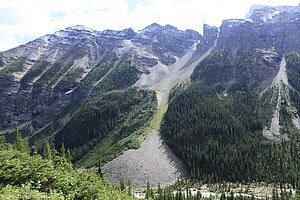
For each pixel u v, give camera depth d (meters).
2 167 39.50
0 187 35.78
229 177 189.38
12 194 32.62
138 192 176.88
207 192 171.75
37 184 37.94
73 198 38.53
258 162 195.88
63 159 67.19
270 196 157.50
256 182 182.00
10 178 38.22
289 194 149.75
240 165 192.38
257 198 152.75
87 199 41.00
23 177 38.78
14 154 46.12
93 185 44.34
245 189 172.25
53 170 44.09
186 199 146.38
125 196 67.25
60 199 34.78
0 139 84.69
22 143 105.25
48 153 102.81
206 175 193.50
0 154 45.75
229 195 159.50
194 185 185.25
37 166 42.00
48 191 38.38
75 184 41.62
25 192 33.59
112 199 49.06
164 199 139.12
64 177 42.22
